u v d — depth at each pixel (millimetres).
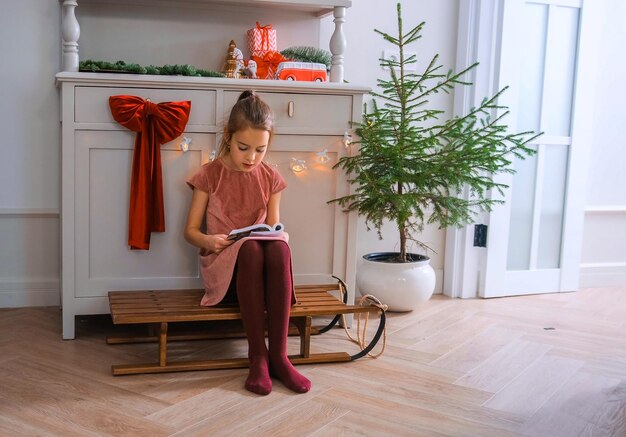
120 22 2678
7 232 2705
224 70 2676
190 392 1928
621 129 3539
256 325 2031
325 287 2473
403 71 2805
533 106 3176
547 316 2891
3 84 2617
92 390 1922
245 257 2033
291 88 2416
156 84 2307
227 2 2699
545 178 3262
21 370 2061
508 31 3035
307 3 2559
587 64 3223
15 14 2590
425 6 3031
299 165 2467
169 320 2049
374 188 2535
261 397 1908
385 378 2094
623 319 2881
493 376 2146
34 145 2670
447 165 2600
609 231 3559
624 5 3449
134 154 2301
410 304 2818
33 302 2748
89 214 2326
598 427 1794
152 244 2389
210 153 2385
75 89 2258
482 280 3170
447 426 1767
